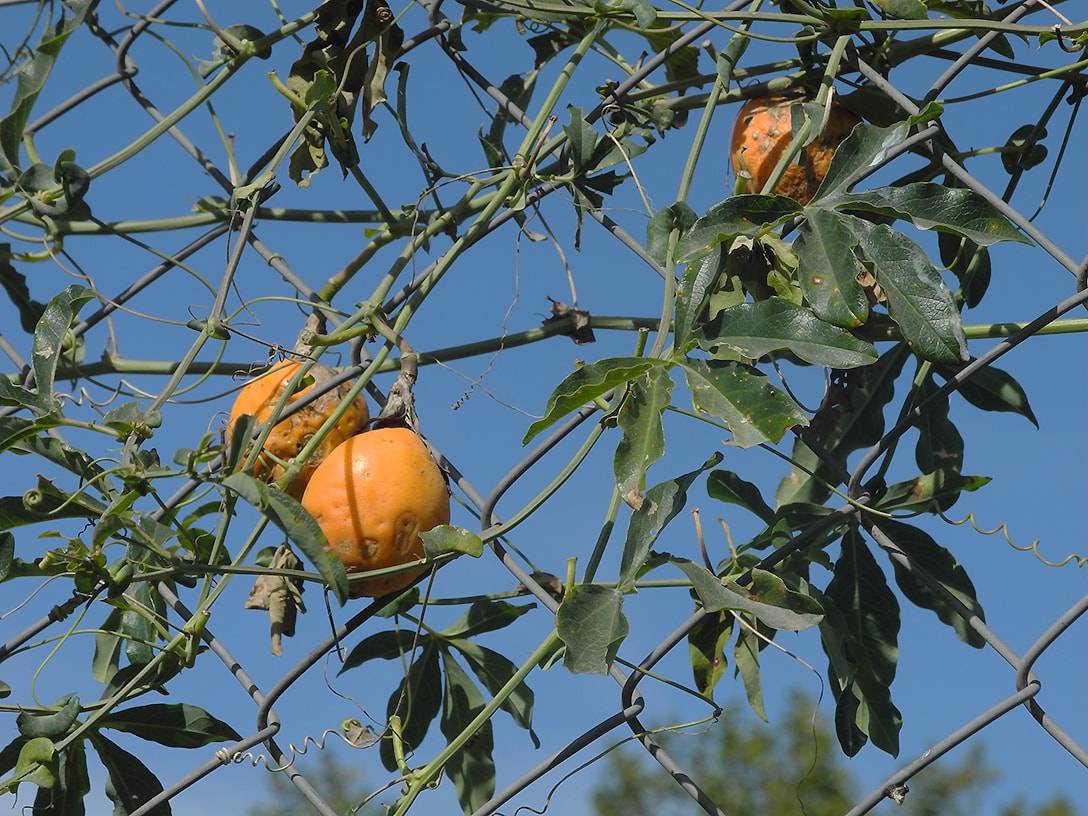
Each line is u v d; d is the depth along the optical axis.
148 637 1.88
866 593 1.92
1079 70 1.87
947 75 1.74
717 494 1.92
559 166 2.02
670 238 1.66
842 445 2.13
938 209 1.56
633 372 1.51
